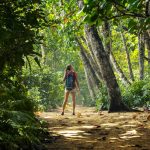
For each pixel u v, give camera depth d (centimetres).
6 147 432
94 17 445
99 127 779
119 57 2948
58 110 1920
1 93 547
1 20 422
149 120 877
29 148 489
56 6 1565
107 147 541
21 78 573
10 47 450
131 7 401
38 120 728
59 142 586
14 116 502
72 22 1419
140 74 1888
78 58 3203
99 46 1313
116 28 1752
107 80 1304
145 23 445
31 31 446
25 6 456
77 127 790
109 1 429
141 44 1870
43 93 1934
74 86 1359
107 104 1467
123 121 885
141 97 1532
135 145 542
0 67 474
